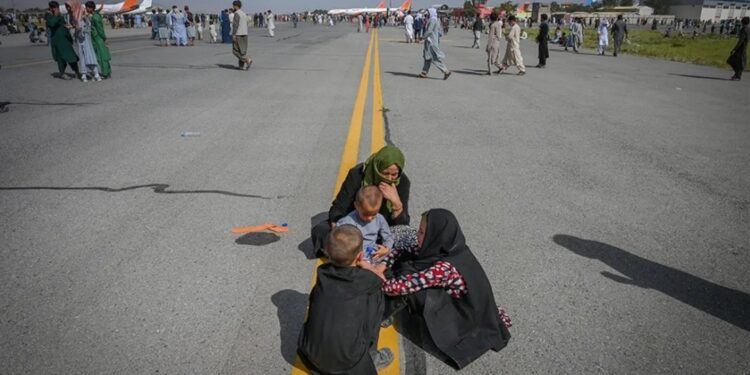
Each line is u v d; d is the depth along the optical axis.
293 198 4.54
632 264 3.57
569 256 3.65
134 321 2.75
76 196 4.45
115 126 6.95
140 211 4.18
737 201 4.83
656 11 125.50
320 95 9.91
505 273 3.38
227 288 3.10
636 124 8.15
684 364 2.56
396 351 2.64
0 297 2.92
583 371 2.49
